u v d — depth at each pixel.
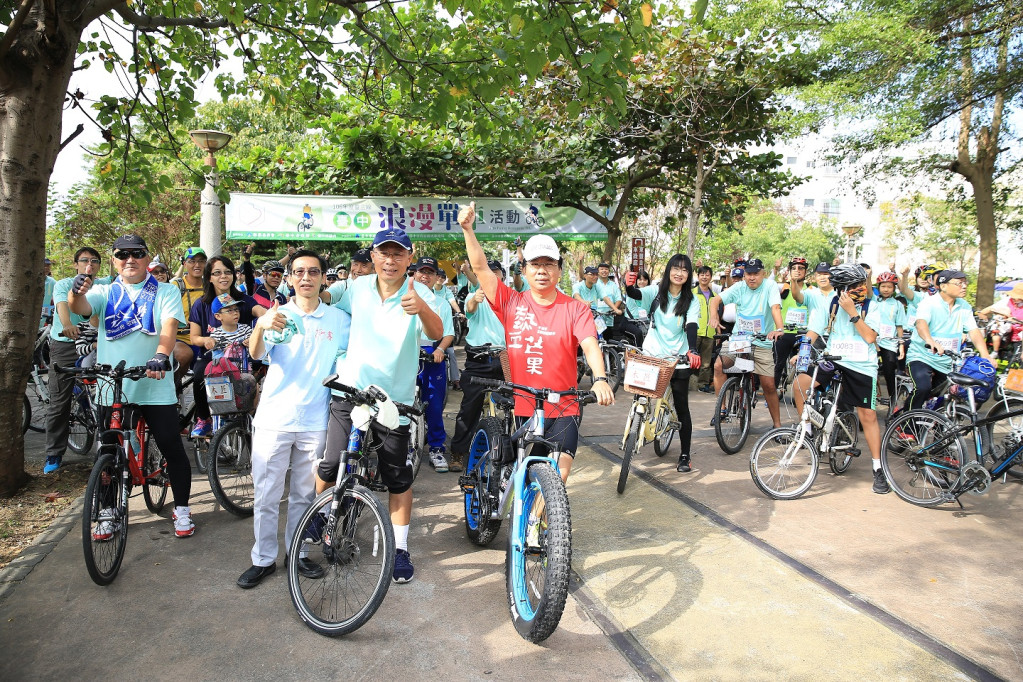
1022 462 5.31
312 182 10.23
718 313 10.15
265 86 7.58
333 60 7.50
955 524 4.73
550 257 3.56
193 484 5.31
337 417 3.53
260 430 3.55
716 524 4.62
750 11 9.20
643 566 3.95
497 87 6.50
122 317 4.18
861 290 5.40
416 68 6.88
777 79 9.64
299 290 3.58
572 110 5.73
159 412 4.10
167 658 2.94
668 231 13.63
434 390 5.87
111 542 3.64
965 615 3.45
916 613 3.46
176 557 3.94
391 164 9.66
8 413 4.87
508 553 3.38
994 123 10.59
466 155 9.86
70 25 4.79
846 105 9.21
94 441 6.02
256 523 3.62
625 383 5.02
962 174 11.05
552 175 9.95
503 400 4.42
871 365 5.36
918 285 8.52
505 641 3.14
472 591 3.62
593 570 3.89
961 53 9.66
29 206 4.77
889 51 9.03
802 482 5.30
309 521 3.27
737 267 6.91
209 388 4.50
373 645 3.08
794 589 3.69
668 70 9.61
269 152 10.43
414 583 3.70
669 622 3.33
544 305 3.71
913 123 9.64
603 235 10.77
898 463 6.16
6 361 4.80
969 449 5.16
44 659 2.93
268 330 3.35
